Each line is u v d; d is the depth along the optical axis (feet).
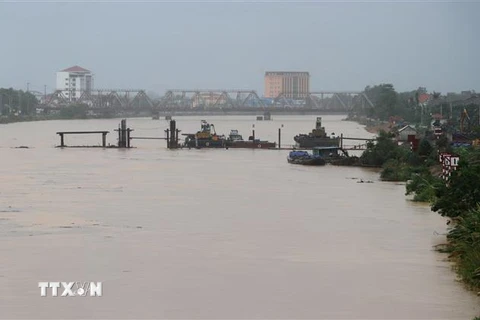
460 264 210.59
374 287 193.16
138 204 328.70
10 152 644.27
